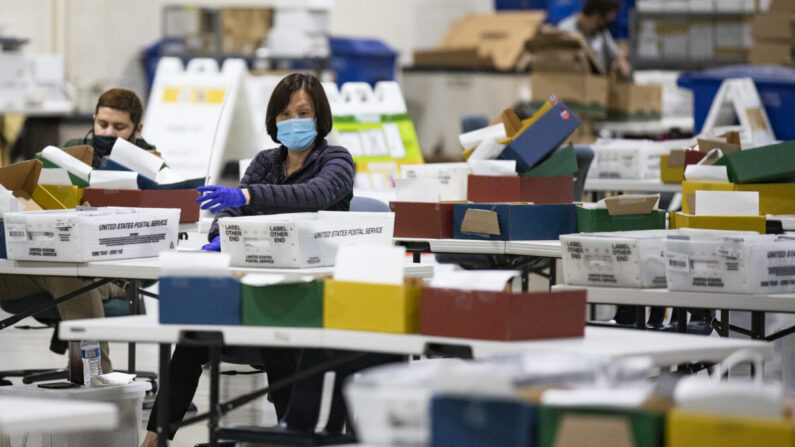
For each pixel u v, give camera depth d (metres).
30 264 7.84
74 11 24.09
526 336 5.60
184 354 7.55
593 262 7.21
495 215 9.20
